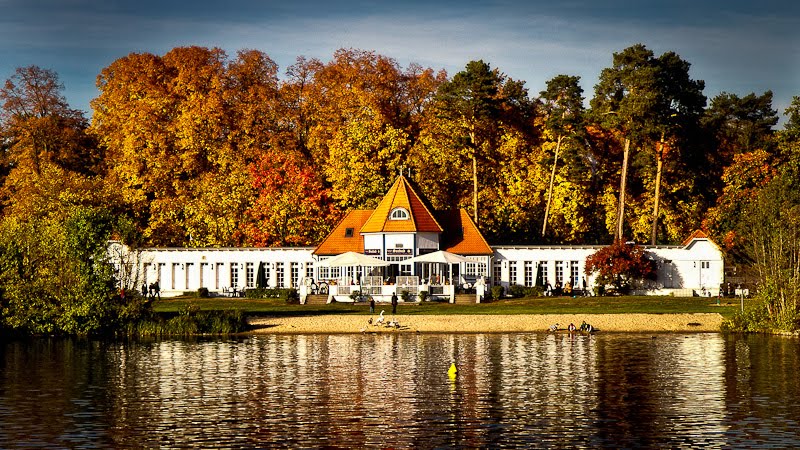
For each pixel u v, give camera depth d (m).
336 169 117.31
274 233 114.12
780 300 79.19
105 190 116.69
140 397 52.47
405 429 45.25
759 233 82.69
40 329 79.62
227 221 115.00
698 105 118.75
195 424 46.34
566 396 52.00
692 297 99.06
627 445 42.47
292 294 100.50
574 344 72.31
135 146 120.12
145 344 74.88
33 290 79.69
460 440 43.41
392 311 90.62
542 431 44.78
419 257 102.25
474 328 82.12
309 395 52.75
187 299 103.50
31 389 54.91
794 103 104.56
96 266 80.81
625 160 116.88
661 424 45.81
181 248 108.88
